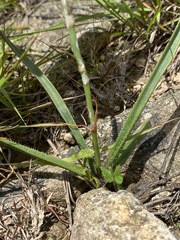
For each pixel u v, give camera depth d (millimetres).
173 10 382
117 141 291
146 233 261
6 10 443
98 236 266
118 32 392
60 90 375
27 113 349
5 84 341
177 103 328
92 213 276
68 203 310
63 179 314
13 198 313
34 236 301
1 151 320
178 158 307
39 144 354
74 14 430
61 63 384
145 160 316
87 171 300
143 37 384
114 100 365
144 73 372
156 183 302
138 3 372
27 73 351
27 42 412
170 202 294
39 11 443
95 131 281
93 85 373
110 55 387
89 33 404
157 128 321
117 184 302
